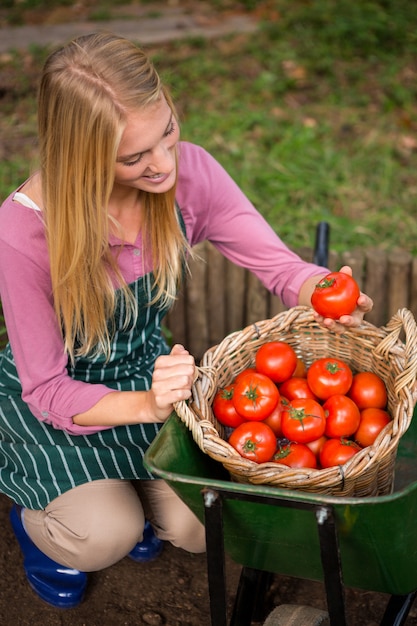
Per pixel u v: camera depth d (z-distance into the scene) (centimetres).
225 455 160
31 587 234
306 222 383
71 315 189
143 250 196
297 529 159
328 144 448
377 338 192
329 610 161
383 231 379
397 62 527
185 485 156
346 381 187
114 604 229
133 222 193
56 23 562
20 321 188
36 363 189
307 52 534
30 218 184
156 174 176
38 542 212
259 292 324
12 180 400
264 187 407
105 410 181
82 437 202
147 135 168
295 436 176
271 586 232
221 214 216
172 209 193
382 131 461
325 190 407
